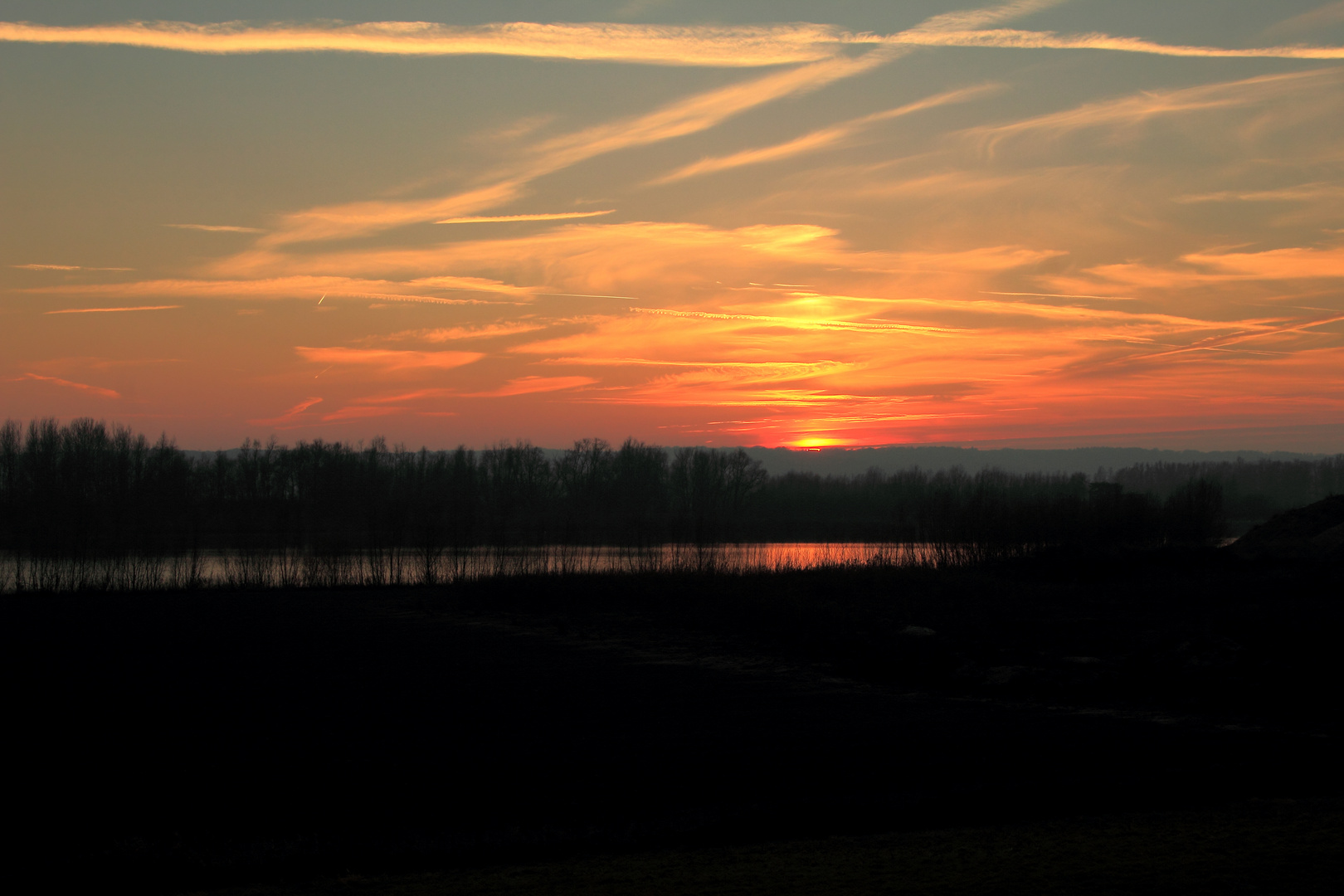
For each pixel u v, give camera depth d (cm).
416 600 3878
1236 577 3859
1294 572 3806
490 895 645
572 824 930
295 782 1129
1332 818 813
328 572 5094
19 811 1012
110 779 1146
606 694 1767
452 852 804
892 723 1461
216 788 1101
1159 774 1091
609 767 1195
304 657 2286
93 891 723
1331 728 1376
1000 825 852
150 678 1970
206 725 1481
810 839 820
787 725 1459
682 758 1238
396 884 691
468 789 1089
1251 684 1712
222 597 4072
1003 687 1772
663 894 629
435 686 1861
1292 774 1079
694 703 1667
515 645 2520
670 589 3812
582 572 4747
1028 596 3550
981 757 1212
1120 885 611
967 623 2808
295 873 755
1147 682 1766
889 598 3525
